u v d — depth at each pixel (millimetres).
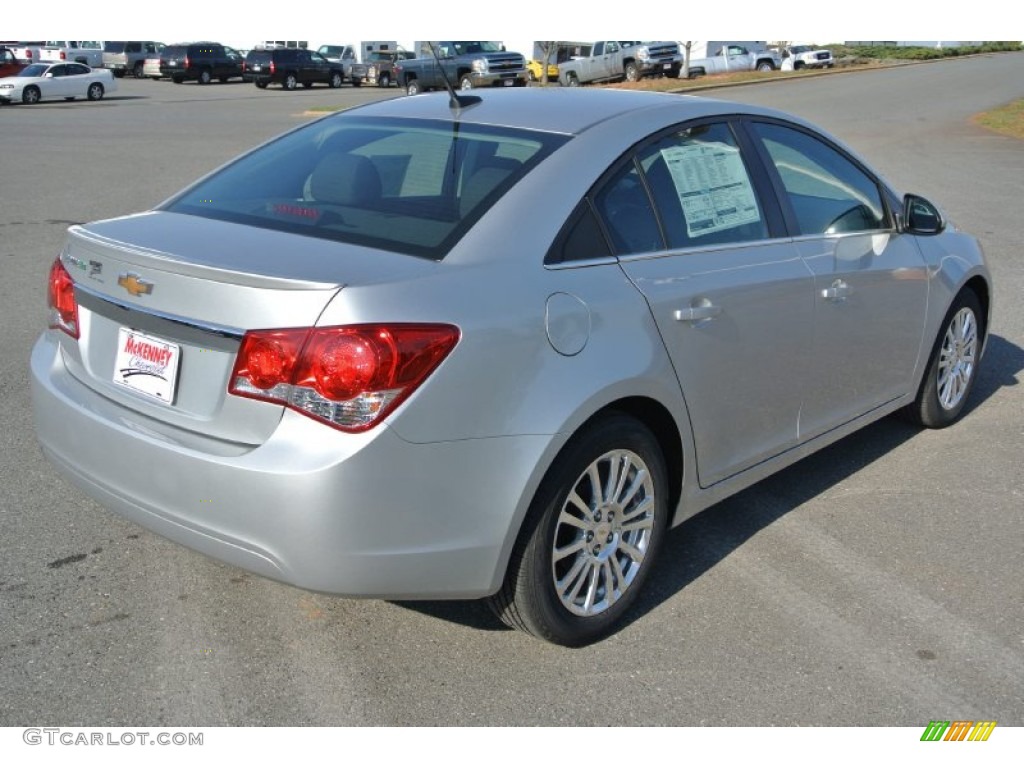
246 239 3080
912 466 4902
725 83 36250
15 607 3445
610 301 3188
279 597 3594
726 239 3732
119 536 3969
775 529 4223
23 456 4684
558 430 2971
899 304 4609
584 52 38750
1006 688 3184
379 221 3158
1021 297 8180
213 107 30828
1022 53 69688
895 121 24844
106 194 13000
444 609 3564
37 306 7336
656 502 3502
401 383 2682
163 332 2941
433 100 4039
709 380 3559
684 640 3404
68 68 33219
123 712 2959
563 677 3191
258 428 2756
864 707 3078
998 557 4016
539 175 3258
